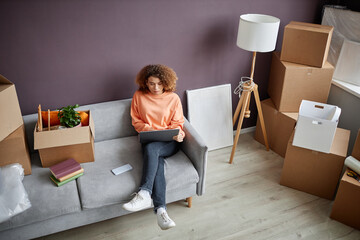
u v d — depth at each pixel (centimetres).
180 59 265
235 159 290
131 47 243
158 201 201
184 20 250
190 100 281
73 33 222
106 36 232
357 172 216
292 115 274
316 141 225
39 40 215
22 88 227
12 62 216
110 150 234
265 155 296
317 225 223
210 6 254
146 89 240
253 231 218
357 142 218
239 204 240
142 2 230
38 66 223
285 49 268
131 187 202
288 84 266
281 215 231
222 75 290
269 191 253
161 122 238
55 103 241
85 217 198
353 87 274
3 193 178
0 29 203
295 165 245
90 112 228
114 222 223
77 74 237
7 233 183
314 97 274
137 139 250
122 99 261
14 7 200
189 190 221
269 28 231
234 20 268
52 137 202
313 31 250
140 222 223
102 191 197
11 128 198
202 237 212
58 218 191
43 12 208
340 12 278
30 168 208
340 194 215
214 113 294
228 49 279
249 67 298
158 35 247
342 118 288
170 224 195
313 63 262
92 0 216
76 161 212
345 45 276
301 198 247
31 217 181
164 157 227
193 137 221
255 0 268
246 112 279
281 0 278
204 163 213
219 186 257
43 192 194
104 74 245
